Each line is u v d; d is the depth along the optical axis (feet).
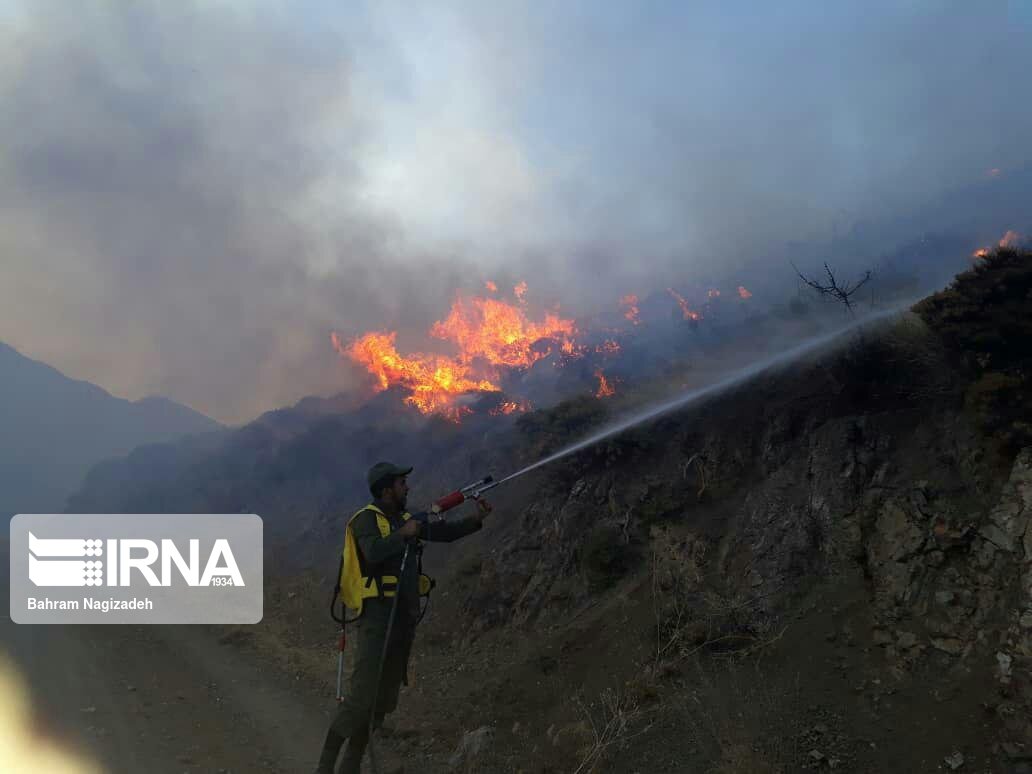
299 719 28.71
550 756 21.94
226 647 41.60
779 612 23.86
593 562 32.99
